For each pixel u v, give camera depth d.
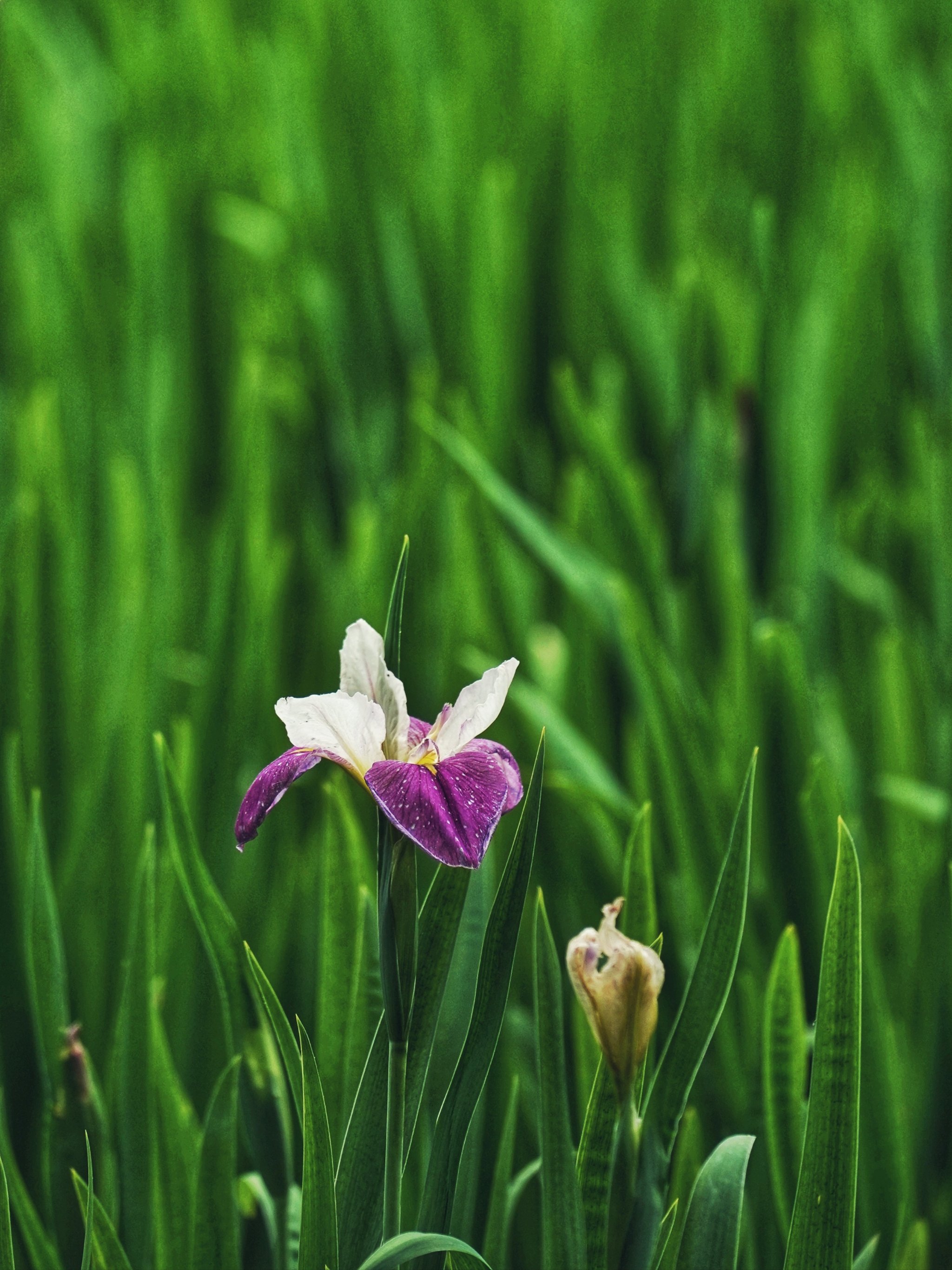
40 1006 2.12
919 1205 2.27
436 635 2.96
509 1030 2.26
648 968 1.92
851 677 3.21
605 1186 1.97
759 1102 2.17
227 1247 2.05
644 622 2.37
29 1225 2.12
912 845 2.63
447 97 5.36
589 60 5.41
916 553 3.52
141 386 3.69
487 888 2.10
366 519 3.36
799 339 3.73
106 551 3.25
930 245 4.32
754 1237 2.16
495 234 3.95
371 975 2.08
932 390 4.21
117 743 2.50
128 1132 2.15
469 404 3.98
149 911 2.15
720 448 3.66
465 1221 2.09
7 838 2.41
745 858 1.99
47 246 4.16
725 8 5.93
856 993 1.94
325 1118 1.91
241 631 2.50
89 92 5.85
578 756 2.43
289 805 2.61
